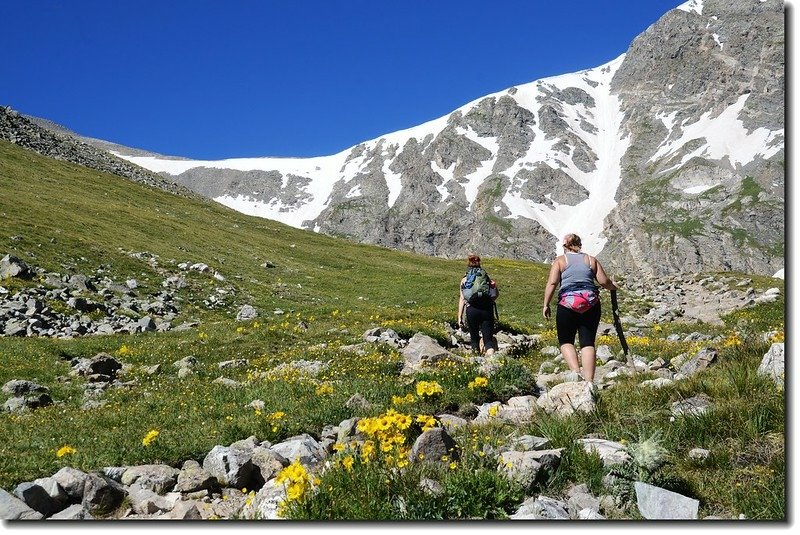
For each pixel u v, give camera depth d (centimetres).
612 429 676
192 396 1243
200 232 6175
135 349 2112
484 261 9200
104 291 3422
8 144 7638
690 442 627
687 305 4219
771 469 546
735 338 1188
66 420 1138
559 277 1034
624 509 524
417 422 760
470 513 515
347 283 5397
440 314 2973
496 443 653
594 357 980
